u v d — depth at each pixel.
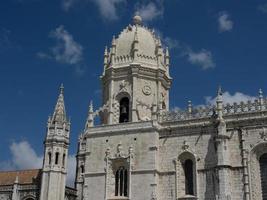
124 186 59.88
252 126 55.97
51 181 72.94
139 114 65.38
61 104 79.69
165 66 71.56
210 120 58.66
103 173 60.84
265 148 54.88
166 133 60.38
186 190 57.31
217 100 58.25
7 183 81.56
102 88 70.88
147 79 68.06
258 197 53.41
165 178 58.31
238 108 57.69
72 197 82.88
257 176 54.28
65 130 77.50
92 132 63.69
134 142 60.88
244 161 54.56
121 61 69.25
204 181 55.97
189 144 58.56
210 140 57.59
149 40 71.44
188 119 59.88
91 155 62.56
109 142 62.25
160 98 67.50
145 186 57.69
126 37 71.38
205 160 56.88
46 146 75.62
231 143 56.22
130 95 66.50
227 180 53.50
